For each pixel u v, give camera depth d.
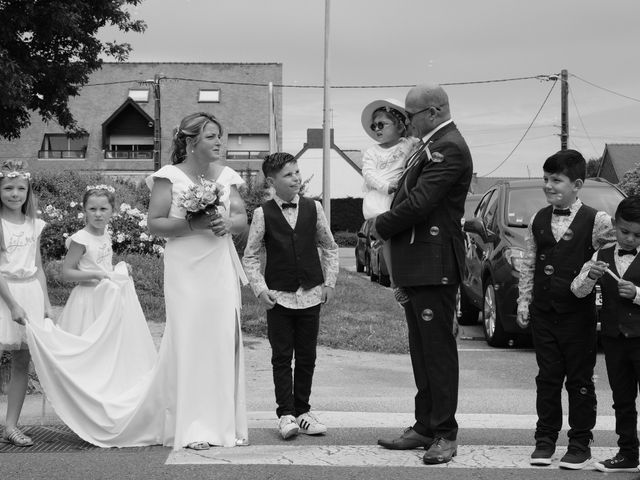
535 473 4.58
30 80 16.91
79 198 18.39
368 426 5.77
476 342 10.62
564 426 5.88
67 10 17.62
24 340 5.35
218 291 5.28
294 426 5.35
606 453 5.02
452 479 4.45
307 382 5.64
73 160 51.25
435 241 4.86
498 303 9.61
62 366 5.26
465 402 6.71
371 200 5.48
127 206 15.50
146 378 5.65
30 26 17.42
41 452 5.04
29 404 6.59
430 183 4.76
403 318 11.65
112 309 5.60
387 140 5.51
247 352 9.41
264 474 4.51
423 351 4.96
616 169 61.03
